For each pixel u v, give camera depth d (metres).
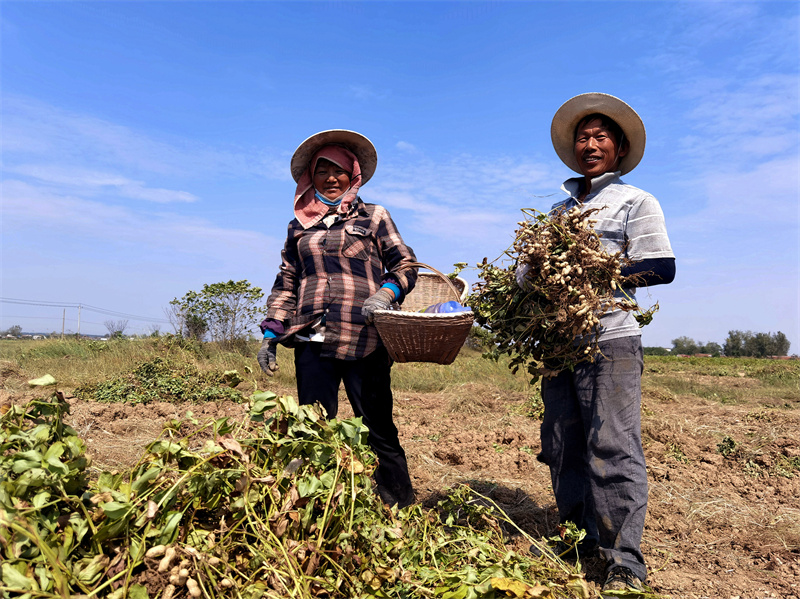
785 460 5.14
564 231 2.55
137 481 1.71
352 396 3.06
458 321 2.60
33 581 1.36
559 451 2.90
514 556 2.03
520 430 6.38
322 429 2.06
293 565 1.69
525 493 4.10
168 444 1.88
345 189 3.24
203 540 1.72
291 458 2.02
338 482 1.94
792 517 3.78
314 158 3.23
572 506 2.88
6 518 1.40
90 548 1.61
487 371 11.16
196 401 7.41
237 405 7.12
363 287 3.05
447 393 9.09
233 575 1.68
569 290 2.47
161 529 1.66
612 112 2.85
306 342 3.05
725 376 15.55
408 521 2.34
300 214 3.23
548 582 1.95
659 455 5.33
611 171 2.99
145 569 1.60
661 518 3.76
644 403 8.80
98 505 1.60
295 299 3.27
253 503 1.84
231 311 13.34
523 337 2.82
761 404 9.37
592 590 2.08
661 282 2.61
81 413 6.08
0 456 1.68
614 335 2.63
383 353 3.07
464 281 3.21
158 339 12.70
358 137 3.23
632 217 2.70
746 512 3.88
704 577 2.88
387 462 3.09
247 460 1.88
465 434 5.88
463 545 2.22
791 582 2.83
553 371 2.77
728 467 5.12
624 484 2.57
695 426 6.58
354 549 1.89
